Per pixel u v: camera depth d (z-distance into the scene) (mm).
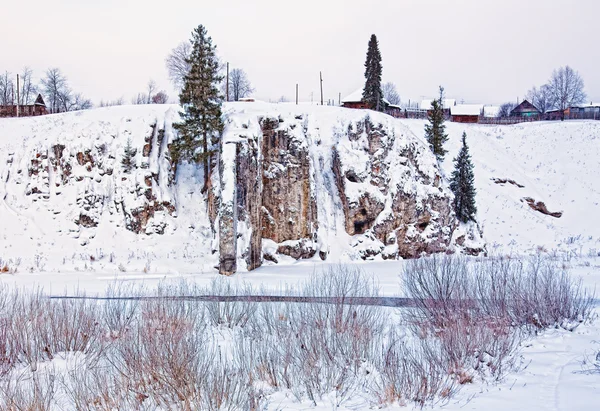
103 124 32906
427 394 8797
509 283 13758
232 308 13773
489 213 40781
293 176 29375
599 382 8719
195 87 30281
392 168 31828
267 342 10852
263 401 8742
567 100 92125
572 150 50312
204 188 31812
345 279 14961
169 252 28219
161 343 9891
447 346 10523
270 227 28938
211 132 30938
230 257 24609
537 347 11312
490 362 10125
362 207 30062
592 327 12766
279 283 20516
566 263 24453
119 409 8242
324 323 11625
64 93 78062
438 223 32375
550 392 8516
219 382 8617
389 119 33969
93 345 11695
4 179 31234
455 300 12898
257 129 29641
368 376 9750
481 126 56406
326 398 8938
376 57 53844
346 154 31125
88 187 30266
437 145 40875
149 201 30125
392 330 12367
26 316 12344
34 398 8188
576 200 43906
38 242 28375
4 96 70562
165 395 8695
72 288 19766
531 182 46000
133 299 15156
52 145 31547
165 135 32688
